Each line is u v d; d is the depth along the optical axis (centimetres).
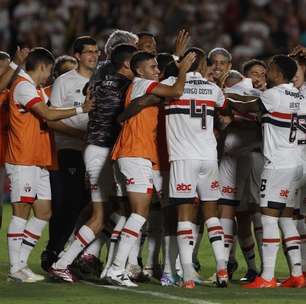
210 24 7444
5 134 3048
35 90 2916
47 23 7406
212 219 2927
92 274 3081
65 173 3175
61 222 3178
